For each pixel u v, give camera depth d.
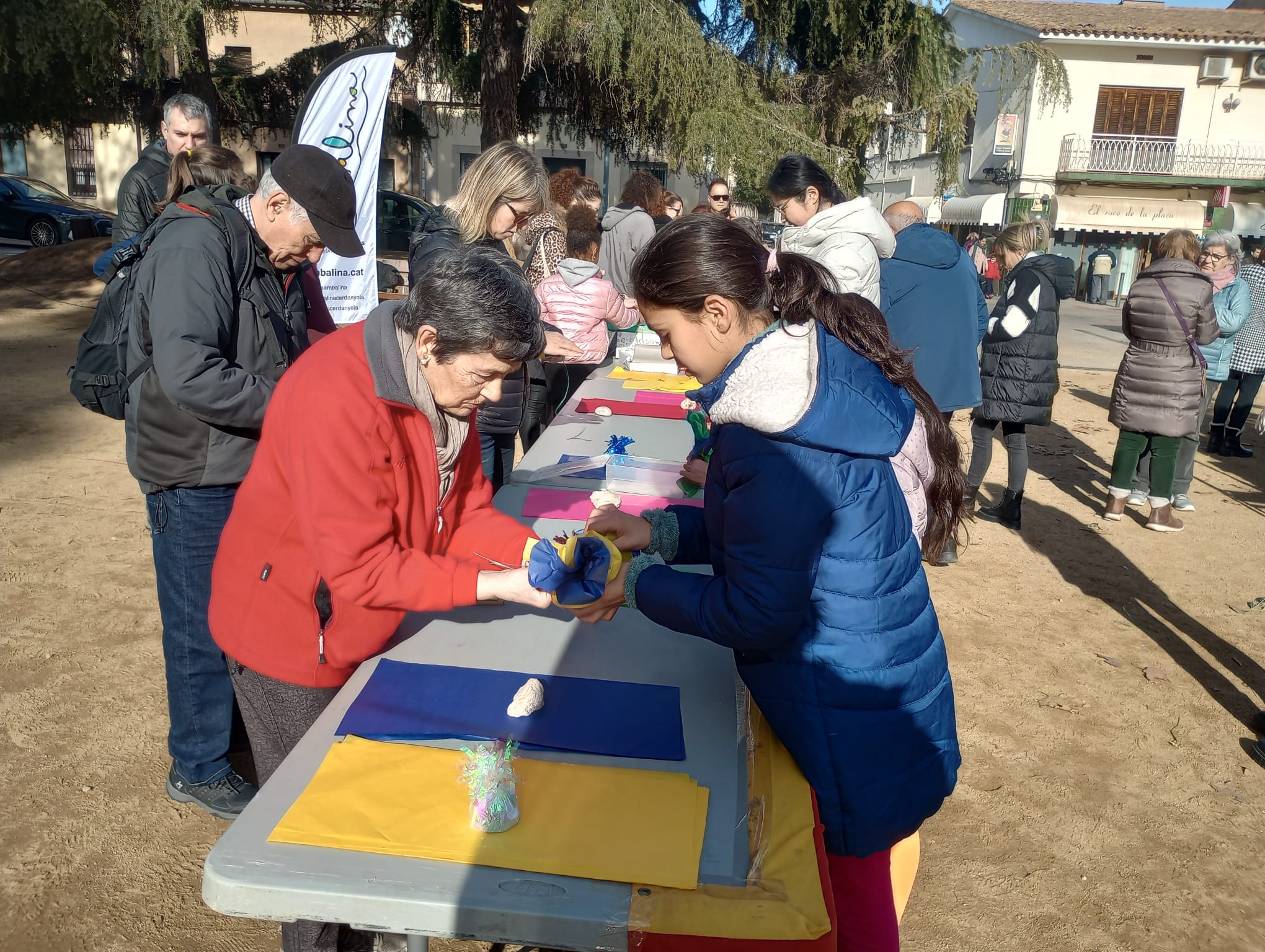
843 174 11.63
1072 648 3.99
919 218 4.73
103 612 3.78
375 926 1.08
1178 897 2.53
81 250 13.64
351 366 1.49
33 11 10.73
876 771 1.39
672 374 4.42
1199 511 6.00
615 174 24.19
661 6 10.91
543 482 2.65
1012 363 5.22
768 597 1.26
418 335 1.48
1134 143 24.73
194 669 2.45
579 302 4.29
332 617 1.60
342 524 1.46
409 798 1.25
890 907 1.48
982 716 3.39
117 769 2.81
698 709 1.55
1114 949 2.33
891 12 12.79
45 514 4.84
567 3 10.54
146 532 4.64
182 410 2.11
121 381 2.27
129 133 24.62
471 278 1.43
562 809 1.25
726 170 11.28
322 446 1.45
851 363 1.33
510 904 1.06
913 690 1.42
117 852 2.48
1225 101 24.48
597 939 1.06
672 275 1.33
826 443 1.26
